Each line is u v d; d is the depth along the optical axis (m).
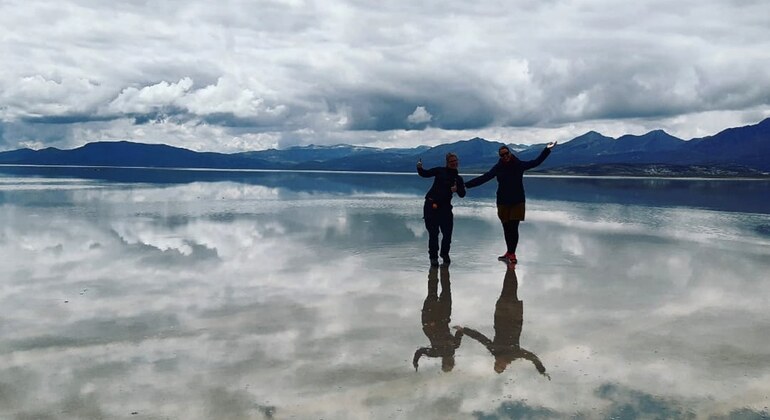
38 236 12.85
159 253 10.87
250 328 6.08
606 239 13.53
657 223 17.28
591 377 4.76
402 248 11.87
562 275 9.20
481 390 4.46
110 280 8.43
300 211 20.33
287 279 8.66
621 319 6.59
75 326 6.09
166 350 5.34
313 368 4.90
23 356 5.14
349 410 4.08
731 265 10.21
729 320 6.56
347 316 6.62
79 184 42.44
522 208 10.20
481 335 5.92
